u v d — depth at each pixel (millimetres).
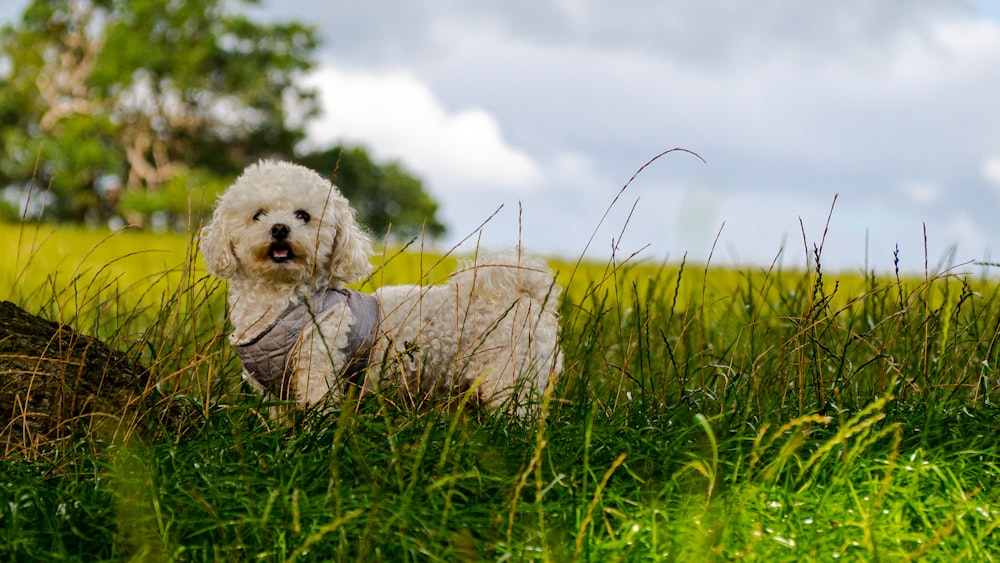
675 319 5777
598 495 2775
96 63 39125
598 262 13812
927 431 3516
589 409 4012
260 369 4418
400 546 2836
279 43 42906
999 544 3029
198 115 41125
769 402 3961
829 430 3654
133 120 40125
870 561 2799
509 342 4574
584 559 2822
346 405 3096
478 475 3076
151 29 39938
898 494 3189
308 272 4492
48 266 12203
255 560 2799
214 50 40000
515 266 4348
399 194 48562
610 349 5512
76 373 3896
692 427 3488
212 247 4586
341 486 3131
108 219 39688
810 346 4586
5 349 3918
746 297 5750
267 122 43125
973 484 3420
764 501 3123
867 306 5008
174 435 3676
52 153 35719
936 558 2896
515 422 3816
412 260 10727
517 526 2918
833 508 3074
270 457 3324
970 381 4441
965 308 5309
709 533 2799
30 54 39781
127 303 7168
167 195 34750
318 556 2848
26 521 2965
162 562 2705
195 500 2910
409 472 3184
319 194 4582
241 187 4578
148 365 4688
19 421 3703
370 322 4488
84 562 2846
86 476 3314
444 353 4598
